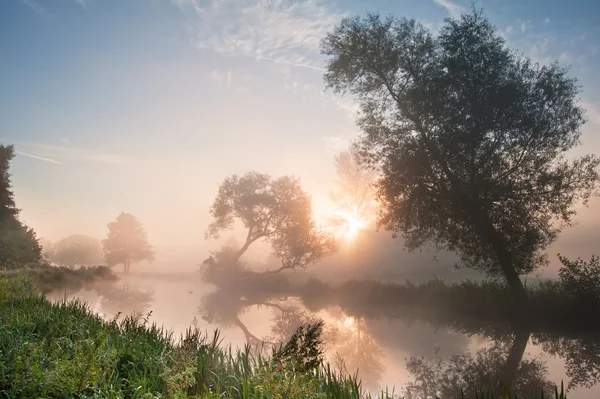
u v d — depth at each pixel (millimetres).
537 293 21984
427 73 23969
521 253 22172
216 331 8328
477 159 22688
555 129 21750
